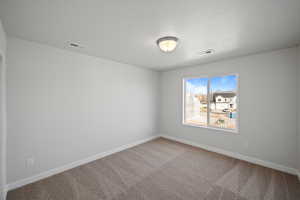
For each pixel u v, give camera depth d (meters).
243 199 1.72
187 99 3.92
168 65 3.60
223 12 1.34
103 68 2.95
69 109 2.44
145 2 1.20
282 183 2.02
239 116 2.83
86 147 2.68
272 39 1.97
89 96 2.72
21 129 1.94
